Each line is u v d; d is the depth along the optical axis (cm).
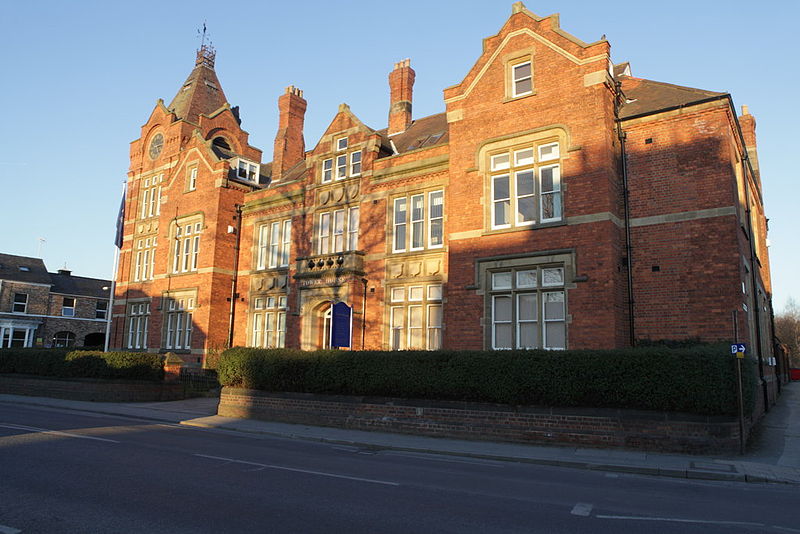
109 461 1030
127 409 2122
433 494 841
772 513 784
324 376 1770
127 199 3731
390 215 2334
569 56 1847
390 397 1656
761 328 2311
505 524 683
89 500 740
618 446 1333
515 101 1936
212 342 2862
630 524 700
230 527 636
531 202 1867
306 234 2639
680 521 722
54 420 1716
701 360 1277
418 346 2167
